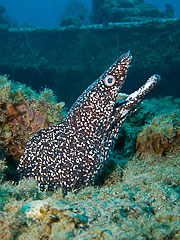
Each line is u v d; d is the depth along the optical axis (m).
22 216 0.15
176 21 0.95
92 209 0.17
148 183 0.21
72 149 0.24
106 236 0.14
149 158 0.29
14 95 0.28
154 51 0.97
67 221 0.15
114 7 1.48
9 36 1.17
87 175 0.24
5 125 0.29
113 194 0.20
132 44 1.00
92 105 0.24
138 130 0.34
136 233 0.14
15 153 0.30
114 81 0.24
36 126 0.30
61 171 0.24
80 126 0.24
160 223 0.16
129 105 0.25
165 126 0.29
